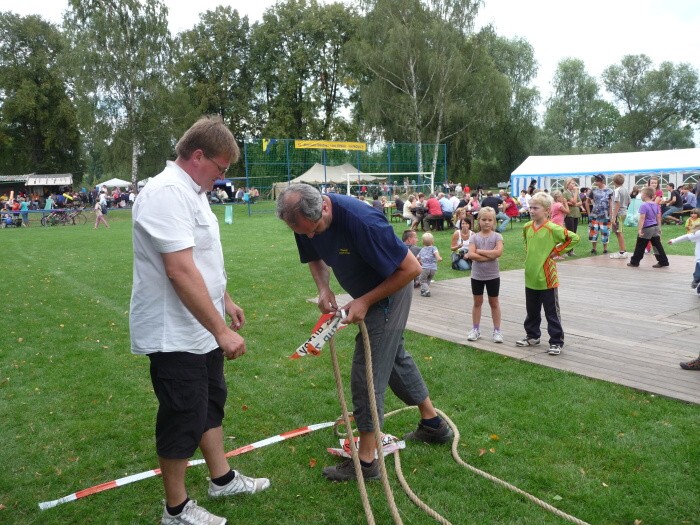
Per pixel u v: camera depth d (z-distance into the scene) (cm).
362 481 279
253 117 4869
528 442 352
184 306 248
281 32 4728
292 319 696
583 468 320
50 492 312
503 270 1027
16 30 4431
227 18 4822
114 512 291
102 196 3212
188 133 253
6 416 418
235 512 288
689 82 5922
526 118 4716
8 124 4428
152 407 430
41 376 506
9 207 2809
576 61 6406
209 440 291
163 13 3731
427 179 3503
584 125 6444
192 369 255
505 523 272
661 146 6412
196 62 4728
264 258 1258
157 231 234
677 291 784
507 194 1786
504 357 514
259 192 3497
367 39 3694
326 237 289
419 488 305
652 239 995
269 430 385
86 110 3572
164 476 260
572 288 828
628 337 563
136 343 254
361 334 301
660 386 426
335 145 3102
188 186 251
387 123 3709
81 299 854
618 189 1165
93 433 386
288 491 307
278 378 484
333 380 477
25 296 891
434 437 352
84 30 3597
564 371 471
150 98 3684
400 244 282
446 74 3450
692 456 325
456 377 470
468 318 667
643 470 314
